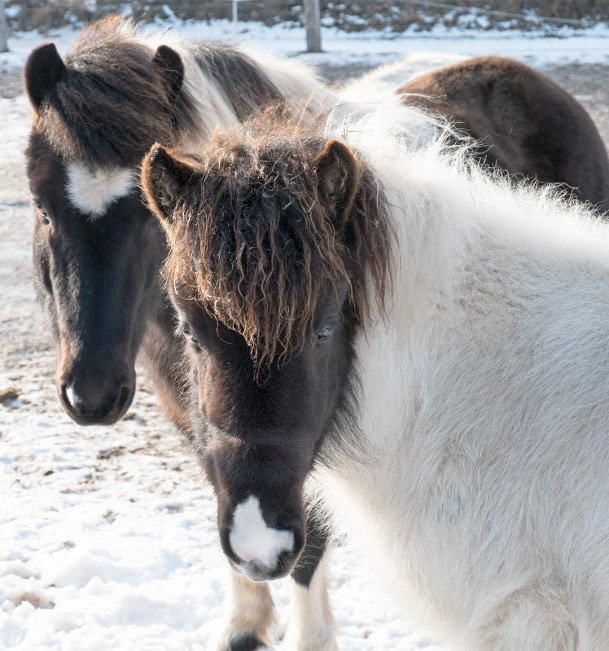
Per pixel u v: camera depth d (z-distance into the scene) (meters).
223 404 1.54
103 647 2.48
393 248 1.71
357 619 2.70
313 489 2.12
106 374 2.25
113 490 3.35
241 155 1.54
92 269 2.27
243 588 2.54
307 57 13.04
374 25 15.59
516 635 1.74
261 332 1.46
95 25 2.65
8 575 2.76
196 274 1.47
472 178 2.07
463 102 3.45
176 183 1.55
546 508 1.71
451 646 1.96
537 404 1.75
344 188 1.55
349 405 1.78
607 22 15.38
